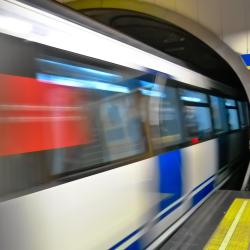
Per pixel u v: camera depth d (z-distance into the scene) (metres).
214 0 8.41
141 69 4.32
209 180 7.04
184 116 5.73
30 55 2.61
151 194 4.29
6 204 2.24
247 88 8.36
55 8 2.99
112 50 3.73
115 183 3.49
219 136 8.11
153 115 4.56
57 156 2.76
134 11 9.23
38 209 2.49
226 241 4.55
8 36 2.44
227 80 13.27
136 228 3.88
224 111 8.98
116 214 3.47
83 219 2.96
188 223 5.31
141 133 4.17
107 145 3.45
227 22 8.34
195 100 6.47
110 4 9.34
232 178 9.52
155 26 9.98
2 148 2.30
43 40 2.76
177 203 5.14
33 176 2.51
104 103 3.48
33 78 2.61
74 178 2.90
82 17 3.36
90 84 3.29
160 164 4.61
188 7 8.65
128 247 3.69
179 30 9.53
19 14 2.56
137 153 4.04
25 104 2.51
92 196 3.10
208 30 8.55
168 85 5.16
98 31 3.55
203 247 4.36
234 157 9.98
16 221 2.30
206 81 7.48
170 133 5.07
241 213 5.76
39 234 2.47
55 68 2.85
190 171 5.84
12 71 2.44
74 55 3.10
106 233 3.29
